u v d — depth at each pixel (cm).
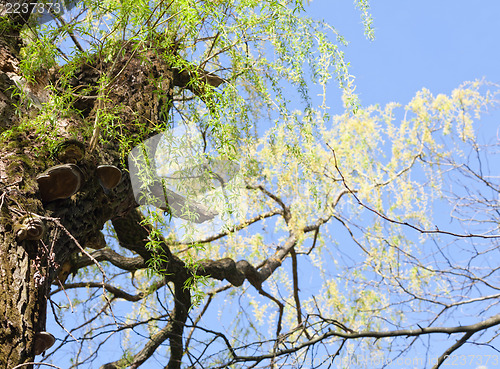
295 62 263
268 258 485
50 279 190
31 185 194
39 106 224
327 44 257
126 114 239
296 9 259
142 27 214
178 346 398
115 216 245
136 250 362
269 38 261
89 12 226
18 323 165
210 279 419
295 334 473
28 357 163
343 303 471
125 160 233
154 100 250
